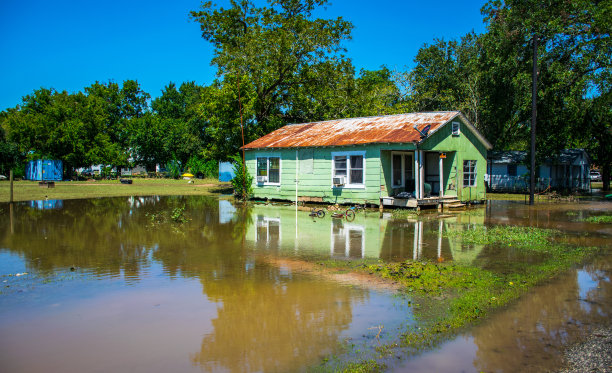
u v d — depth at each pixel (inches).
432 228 522.6
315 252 381.4
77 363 176.6
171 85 2920.8
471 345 190.1
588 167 1418.6
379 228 525.3
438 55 1462.8
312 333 204.4
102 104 2331.4
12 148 1940.2
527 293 258.2
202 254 374.3
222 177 1759.4
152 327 213.3
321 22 1180.5
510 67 1072.2
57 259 355.9
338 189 797.9
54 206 788.6
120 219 608.7
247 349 188.7
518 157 1318.9
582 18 1002.7
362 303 243.9
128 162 2416.3
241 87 1078.4
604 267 319.9
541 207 791.7
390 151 756.0
